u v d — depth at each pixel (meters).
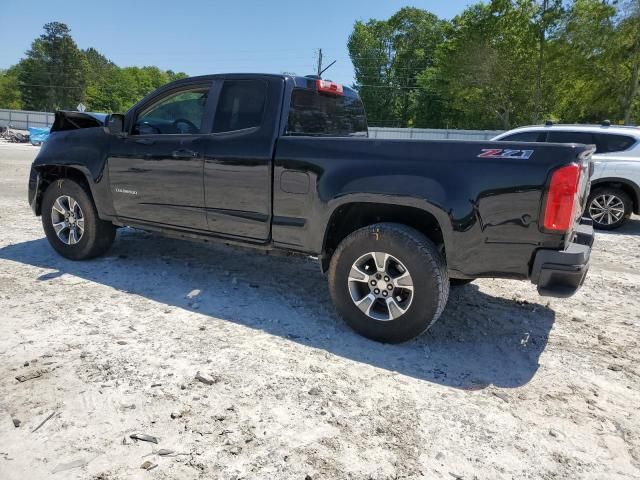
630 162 8.16
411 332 3.32
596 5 31.16
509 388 2.94
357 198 3.36
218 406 2.57
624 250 7.01
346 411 2.60
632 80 31.50
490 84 37.06
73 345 3.19
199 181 4.13
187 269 5.02
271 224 3.82
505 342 3.61
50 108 95.94
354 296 3.51
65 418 2.41
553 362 3.31
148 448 2.22
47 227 5.16
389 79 63.81
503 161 2.98
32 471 2.05
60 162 4.98
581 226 3.70
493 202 2.99
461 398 2.80
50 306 3.85
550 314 4.23
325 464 2.18
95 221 4.93
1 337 3.26
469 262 3.12
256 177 3.81
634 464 2.29
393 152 3.29
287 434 2.37
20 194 9.85
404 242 3.22
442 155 3.14
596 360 3.36
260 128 3.85
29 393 2.61
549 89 34.94
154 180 4.41
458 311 4.20
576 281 2.90
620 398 2.87
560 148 2.88
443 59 40.62
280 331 3.60
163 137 4.34
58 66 94.62
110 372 2.86
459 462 2.24
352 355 3.27
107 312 3.79
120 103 103.38
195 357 3.11
